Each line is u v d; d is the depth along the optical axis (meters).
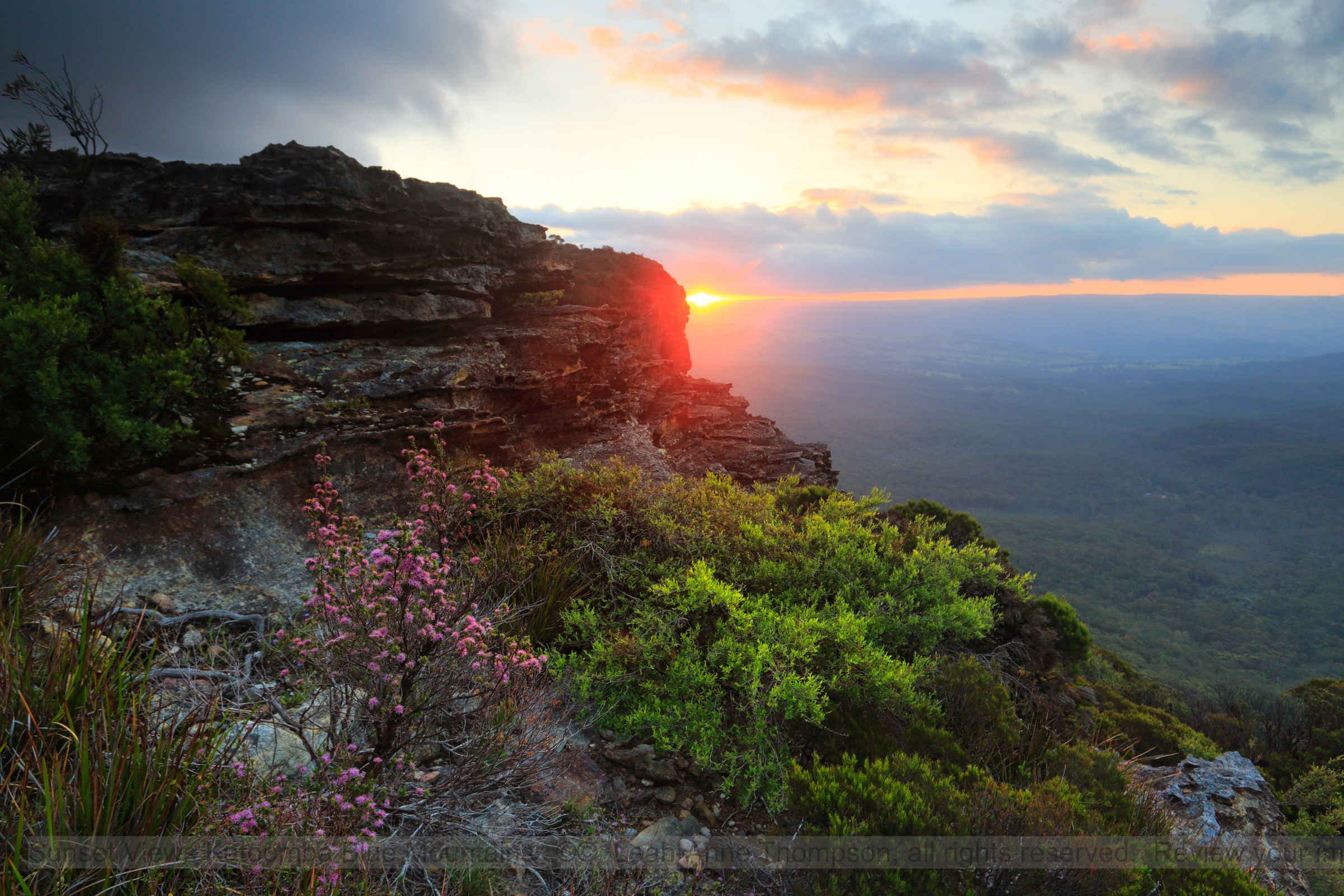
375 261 9.77
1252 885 3.17
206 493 5.41
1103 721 6.72
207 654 3.93
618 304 19.14
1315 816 9.99
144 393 5.31
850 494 8.13
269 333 8.66
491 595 4.56
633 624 4.79
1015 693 5.84
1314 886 4.75
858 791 3.31
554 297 13.27
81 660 2.52
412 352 9.06
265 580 5.05
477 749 3.32
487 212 12.29
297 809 2.46
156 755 2.28
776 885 3.15
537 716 3.71
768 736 4.01
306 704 3.30
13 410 4.57
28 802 2.15
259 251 9.08
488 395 9.27
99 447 5.13
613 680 4.26
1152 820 4.07
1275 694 29.08
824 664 4.49
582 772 3.77
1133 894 3.02
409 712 3.05
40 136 9.23
